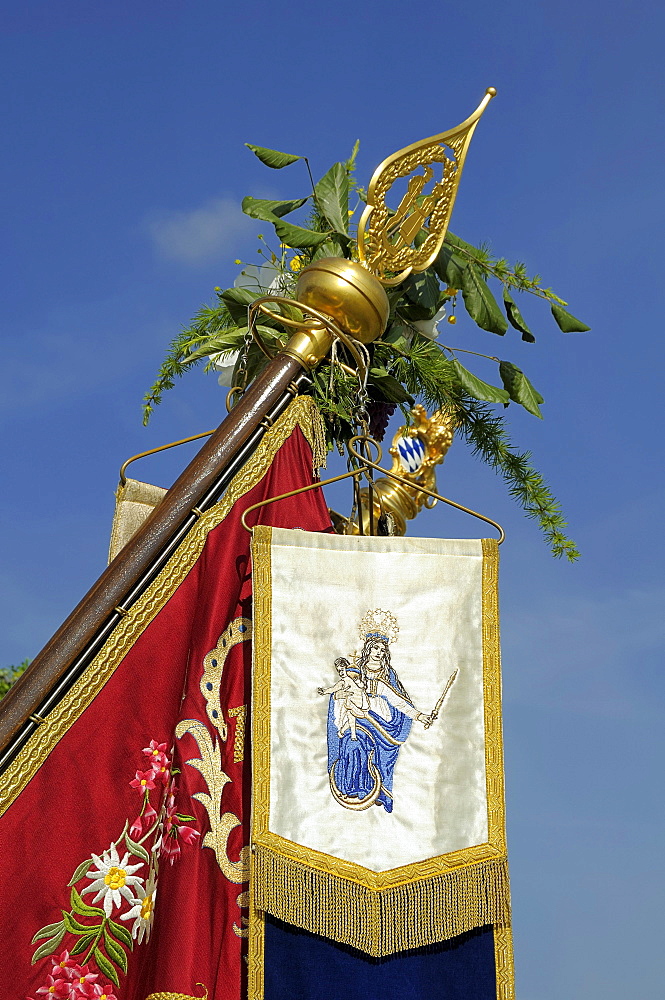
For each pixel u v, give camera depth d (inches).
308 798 128.6
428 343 190.7
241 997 124.5
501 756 136.8
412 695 136.0
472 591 142.4
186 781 132.1
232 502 147.1
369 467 157.4
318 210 190.5
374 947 123.5
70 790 130.6
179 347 190.2
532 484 192.4
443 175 179.5
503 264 193.2
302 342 161.5
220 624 140.3
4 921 124.6
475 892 130.0
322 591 137.7
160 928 125.8
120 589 138.7
